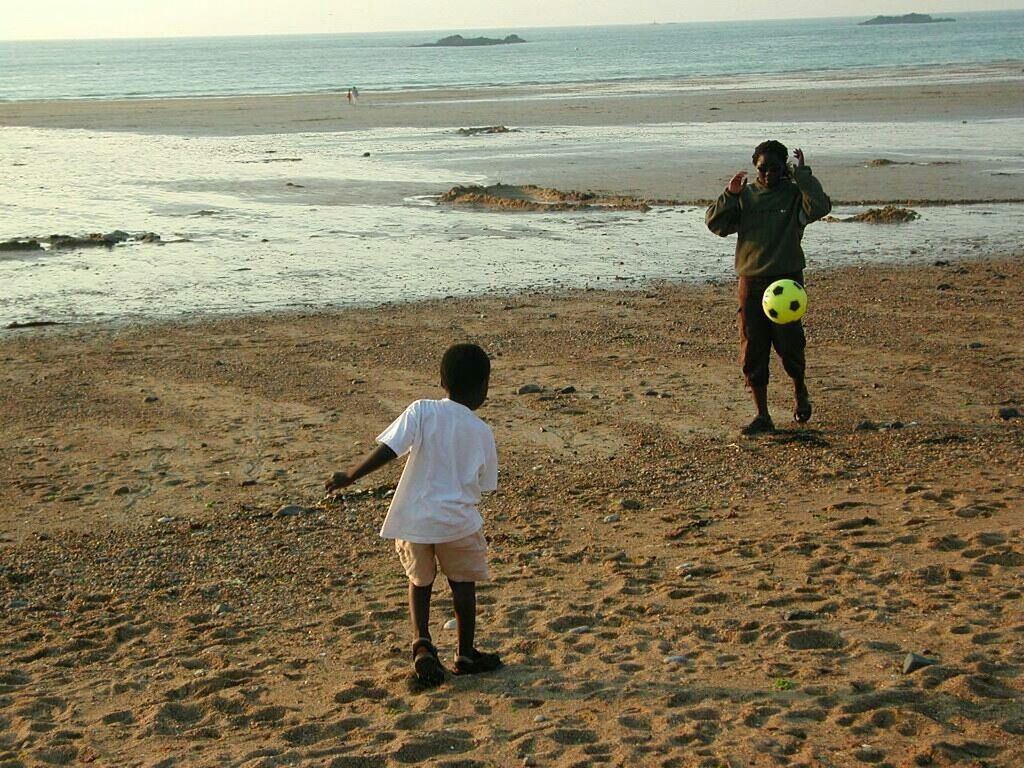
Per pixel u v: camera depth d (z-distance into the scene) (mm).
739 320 9266
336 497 8070
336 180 29172
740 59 136875
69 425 9875
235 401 10516
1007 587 5770
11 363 12047
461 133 43031
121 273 17344
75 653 5656
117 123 51531
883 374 11023
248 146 39312
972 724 4277
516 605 5992
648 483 8188
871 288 15312
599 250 18969
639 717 4531
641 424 9648
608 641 5422
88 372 11641
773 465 8469
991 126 41156
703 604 5824
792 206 8969
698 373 11219
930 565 6137
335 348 12477
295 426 9734
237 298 15438
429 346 12477
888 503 7430
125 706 5012
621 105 57500
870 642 5141
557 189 26562
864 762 4043
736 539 6887
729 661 5062
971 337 12422
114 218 23078
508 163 32312
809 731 4312
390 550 7043
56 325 13930
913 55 132625
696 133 40844
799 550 6562
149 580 6641
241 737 4633
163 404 10453
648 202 24453
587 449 9047
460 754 4340
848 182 26859
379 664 5348
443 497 4871
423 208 24312
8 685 5297
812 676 4809
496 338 12844
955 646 5035
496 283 16266
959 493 7520
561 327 13359
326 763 4297
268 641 5727
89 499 8148
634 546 6906
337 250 19266
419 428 4871
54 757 4500
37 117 56344
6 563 6953
